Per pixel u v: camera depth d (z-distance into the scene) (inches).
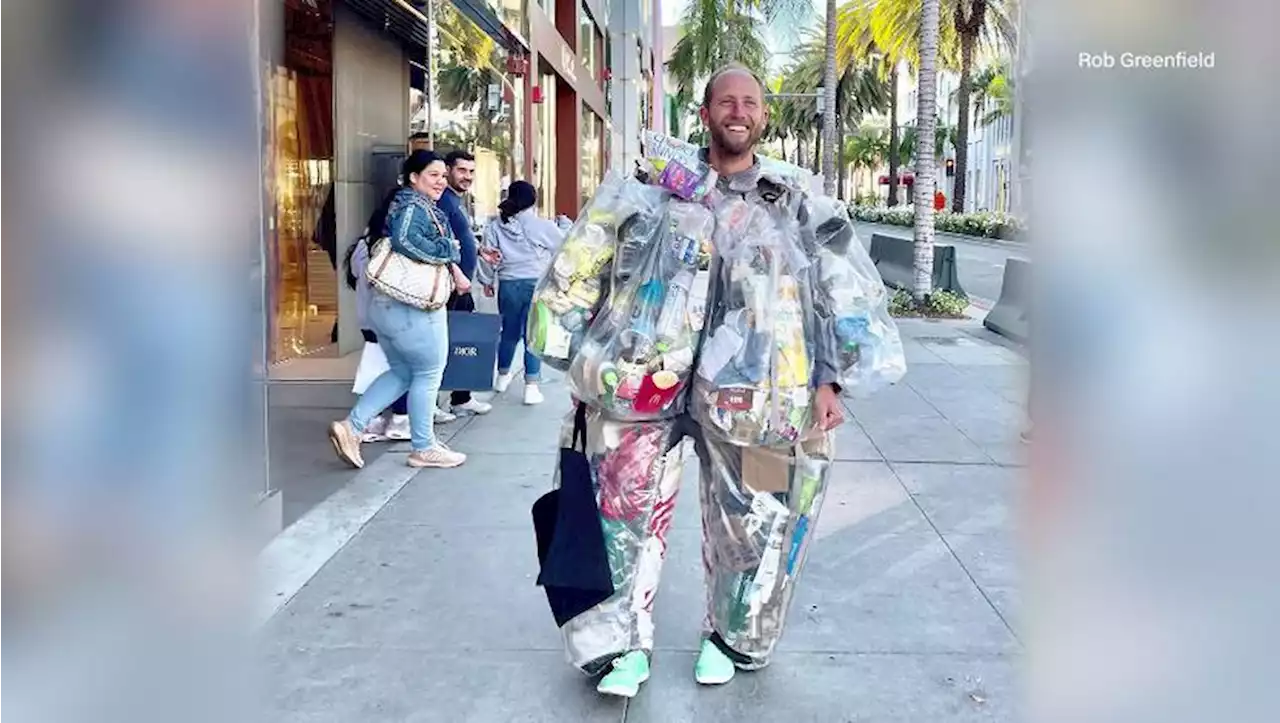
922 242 527.5
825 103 995.9
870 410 284.0
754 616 127.6
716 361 118.9
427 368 225.1
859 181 3545.8
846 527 188.5
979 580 163.6
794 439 121.0
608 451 123.6
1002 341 412.5
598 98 1074.1
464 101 454.9
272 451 232.1
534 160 645.9
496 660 136.3
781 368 118.7
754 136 121.0
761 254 118.8
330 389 309.7
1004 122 1625.2
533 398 300.5
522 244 300.2
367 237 227.9
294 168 357.7
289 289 361.4
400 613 151.0
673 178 120.6
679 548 180.2
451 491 211.5
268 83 155.8
